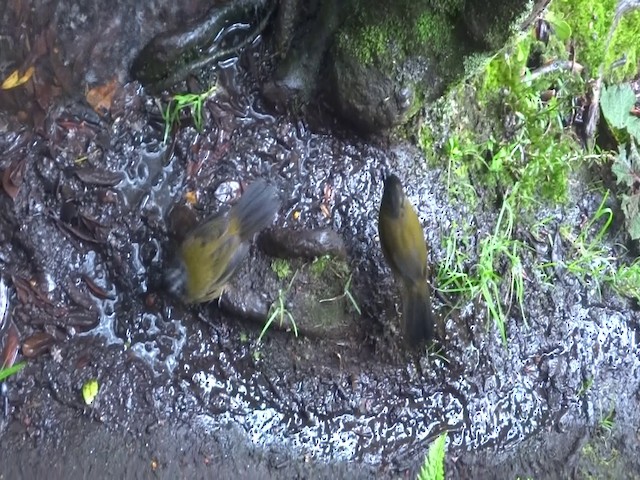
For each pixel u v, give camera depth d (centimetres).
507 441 187
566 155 197
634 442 190
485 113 193
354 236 185
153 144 184
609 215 198
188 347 181
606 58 200
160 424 177
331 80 183
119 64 183
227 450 178
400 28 178
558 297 193
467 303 188
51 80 181
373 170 188
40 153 180
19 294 178
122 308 180
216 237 173
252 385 181
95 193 181
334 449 181
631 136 198
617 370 193
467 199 191
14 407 175
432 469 157
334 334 183
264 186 177
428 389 186
